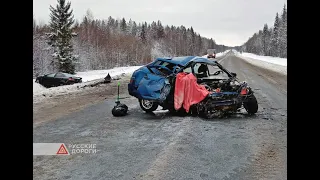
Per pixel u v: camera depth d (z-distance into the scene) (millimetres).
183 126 6191
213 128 6094
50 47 41875
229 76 7809
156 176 3703
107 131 5828
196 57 7812
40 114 7344
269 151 4672
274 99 9961
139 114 7574
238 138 5379
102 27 82875
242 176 3742
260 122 6668
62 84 19438
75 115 7340
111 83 15648
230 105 7160
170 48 113875
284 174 3803
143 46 79312
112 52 61875
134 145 4938
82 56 53375
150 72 7695
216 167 4016
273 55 94625
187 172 3836
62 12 36750
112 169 3930
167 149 4707
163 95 7227
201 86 7188
